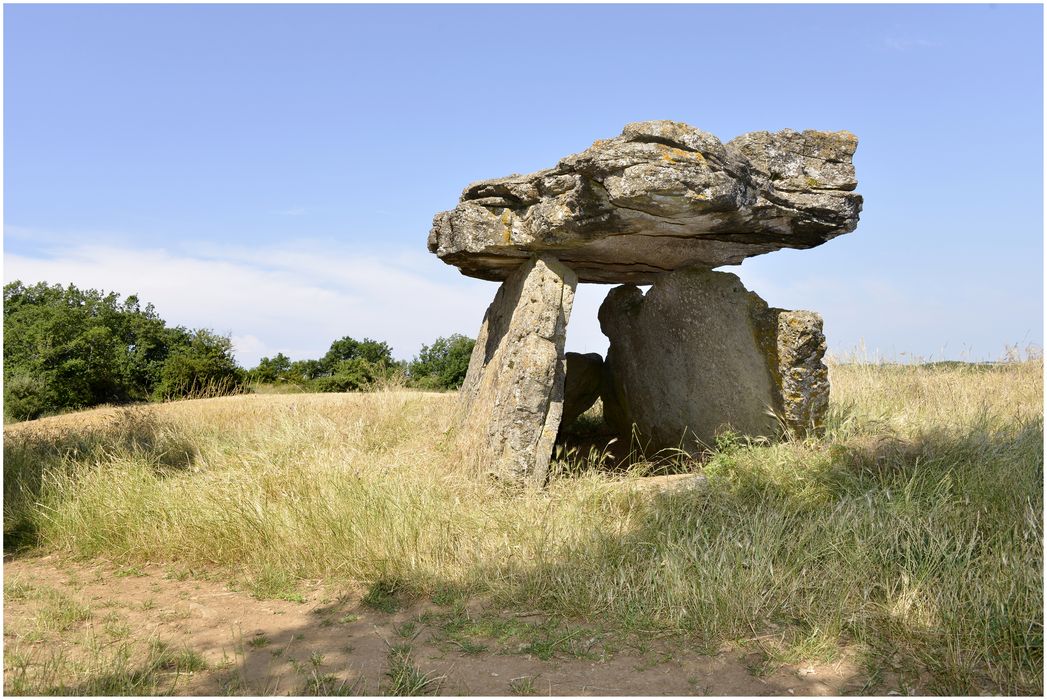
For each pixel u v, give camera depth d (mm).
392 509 5777
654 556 4879
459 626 4387
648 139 5730
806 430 7070
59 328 20422
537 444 6840
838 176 6750
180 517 6145
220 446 8531
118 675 3746
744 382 7324
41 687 3633
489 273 8773
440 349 22484
